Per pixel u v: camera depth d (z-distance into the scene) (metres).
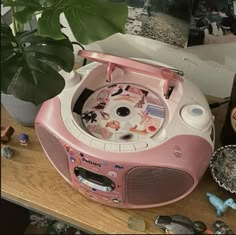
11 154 0.82
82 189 0.74
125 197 0.71
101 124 0.72
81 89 0.76
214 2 0.75
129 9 0.83
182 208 0.75
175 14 0.79
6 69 0.67
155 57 0.91
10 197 0.78
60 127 0.69
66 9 0.68
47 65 0.68
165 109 0.73
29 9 0.68
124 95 0.76
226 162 0.77
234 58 0.84
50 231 1.23
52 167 0.81
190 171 0.66
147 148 0.65
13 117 0.87
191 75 0.91
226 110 0.86
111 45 0.93
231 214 0.73
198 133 0.69
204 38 0.82
